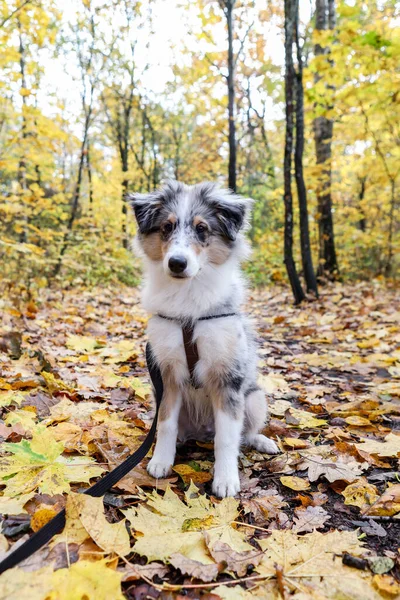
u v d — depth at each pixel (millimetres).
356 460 560
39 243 2350
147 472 517
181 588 331
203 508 434
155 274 603
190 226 586
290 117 1853
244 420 618
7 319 1157
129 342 1130
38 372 814
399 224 2865
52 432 560
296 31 1771
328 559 363
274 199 3473
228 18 2227
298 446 604
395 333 1266
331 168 2451
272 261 3051
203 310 560
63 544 351
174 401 577
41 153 1853
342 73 1613
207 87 3252
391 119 1851
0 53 1473
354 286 2309
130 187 4410
